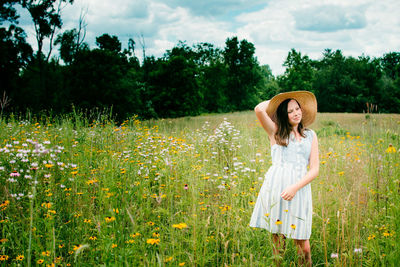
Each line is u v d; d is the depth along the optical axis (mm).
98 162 3926
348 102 52750
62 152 3924
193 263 1969
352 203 2910
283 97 2500
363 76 54375
